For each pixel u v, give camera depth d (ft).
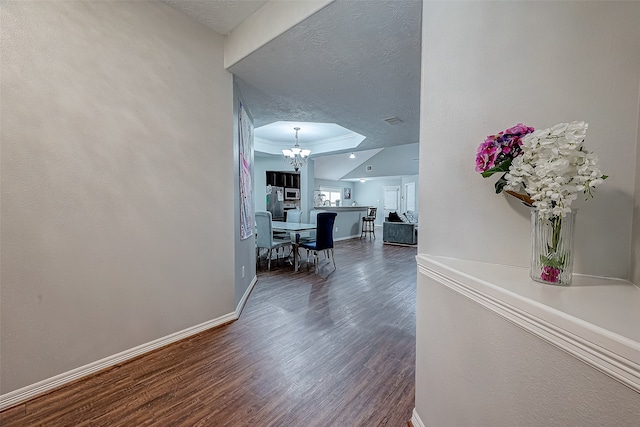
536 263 2.81
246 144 10.77
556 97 3.09
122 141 5.98
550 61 3.11
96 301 5.70
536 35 3.20
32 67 4.85
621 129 2.77
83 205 5.49
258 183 23.50
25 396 4.87
